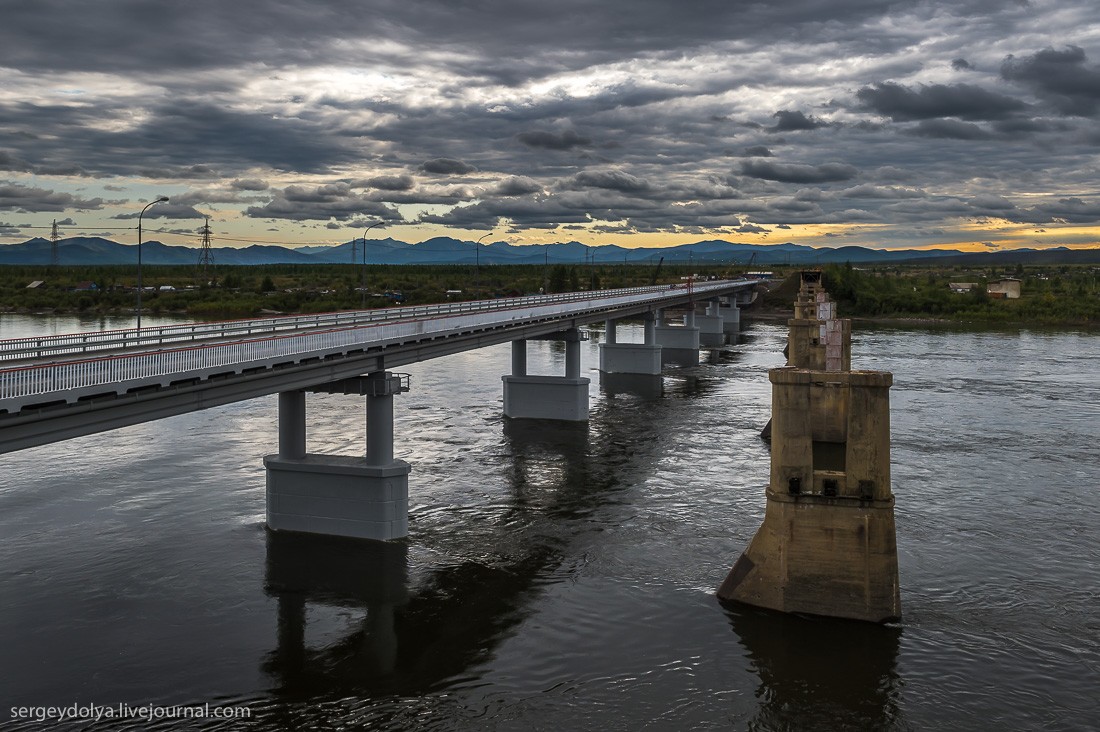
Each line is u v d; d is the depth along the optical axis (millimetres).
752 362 113250
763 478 50500
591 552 37938
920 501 45531
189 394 30422
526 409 69188
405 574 35344
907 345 131125
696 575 35250
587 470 52344
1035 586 34125
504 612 31844
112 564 35719
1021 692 26328
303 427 40844
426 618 31344
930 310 195000
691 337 127125
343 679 26984
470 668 27750
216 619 31016
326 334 36844
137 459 52375
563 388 68438
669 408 75125
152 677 26859
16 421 23703
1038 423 67250
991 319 182500
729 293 182375
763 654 28594
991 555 37438
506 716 24969
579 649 29016
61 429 25672
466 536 40000
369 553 37594
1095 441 60656
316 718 24766
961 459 55188
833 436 31625
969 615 31516
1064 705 25625
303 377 36438
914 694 26188
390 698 25922
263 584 34125
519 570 35875
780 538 31656
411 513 43312
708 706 25516
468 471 51875
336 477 39438
